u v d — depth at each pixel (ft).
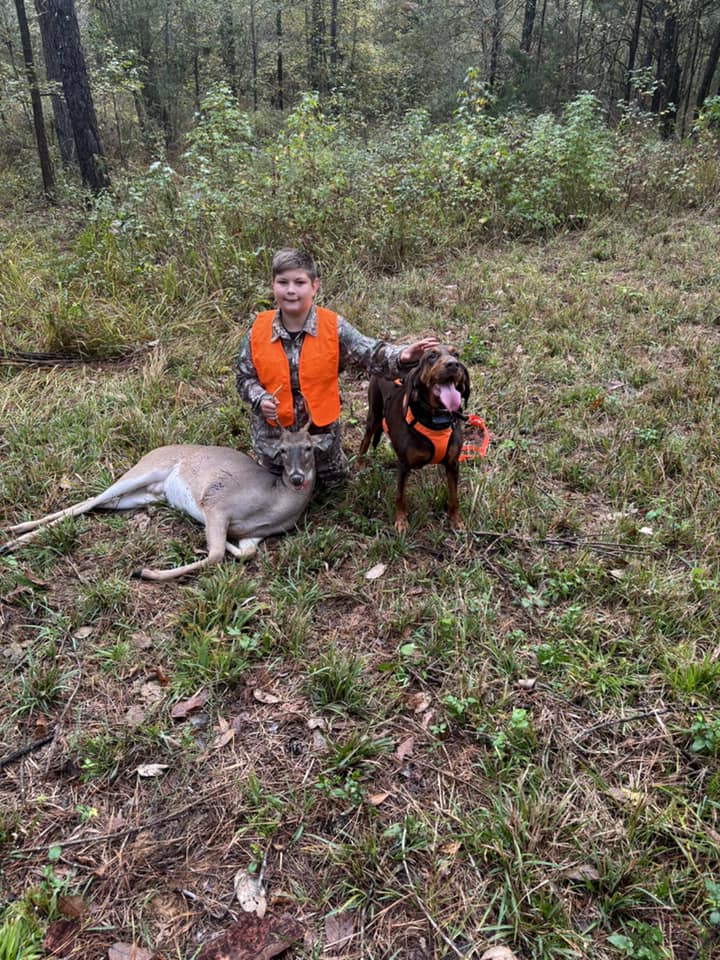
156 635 10.91
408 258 27.89
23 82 39.19
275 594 11.75
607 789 8.51
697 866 7.64
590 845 7.87
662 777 8.68
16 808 8.47
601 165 33.09
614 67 71.56
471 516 13.50
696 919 7.18
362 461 15.66
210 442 16.14
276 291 12.47
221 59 76.23
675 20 59.93
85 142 37.22
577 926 7.25
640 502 13.88
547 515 13.51
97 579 12.01
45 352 20.70
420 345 11.99
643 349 20.11
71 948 7.13
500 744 8.95
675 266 25.93
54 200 39.99
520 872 7.52
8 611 11.49
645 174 34.58
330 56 81.76
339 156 31.04
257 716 9.70
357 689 9.95
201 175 27.73
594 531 13.17
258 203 26.81
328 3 83.46
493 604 11.49
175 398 18.20
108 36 57.52
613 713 9.47
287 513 13.12
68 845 8.09
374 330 21.93
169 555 12.68
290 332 13.03
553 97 62.34
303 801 8.48
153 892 7.64
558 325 21.84
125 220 26.94
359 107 62.18
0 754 9.18
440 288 25.05
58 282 23.90
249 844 8.09
